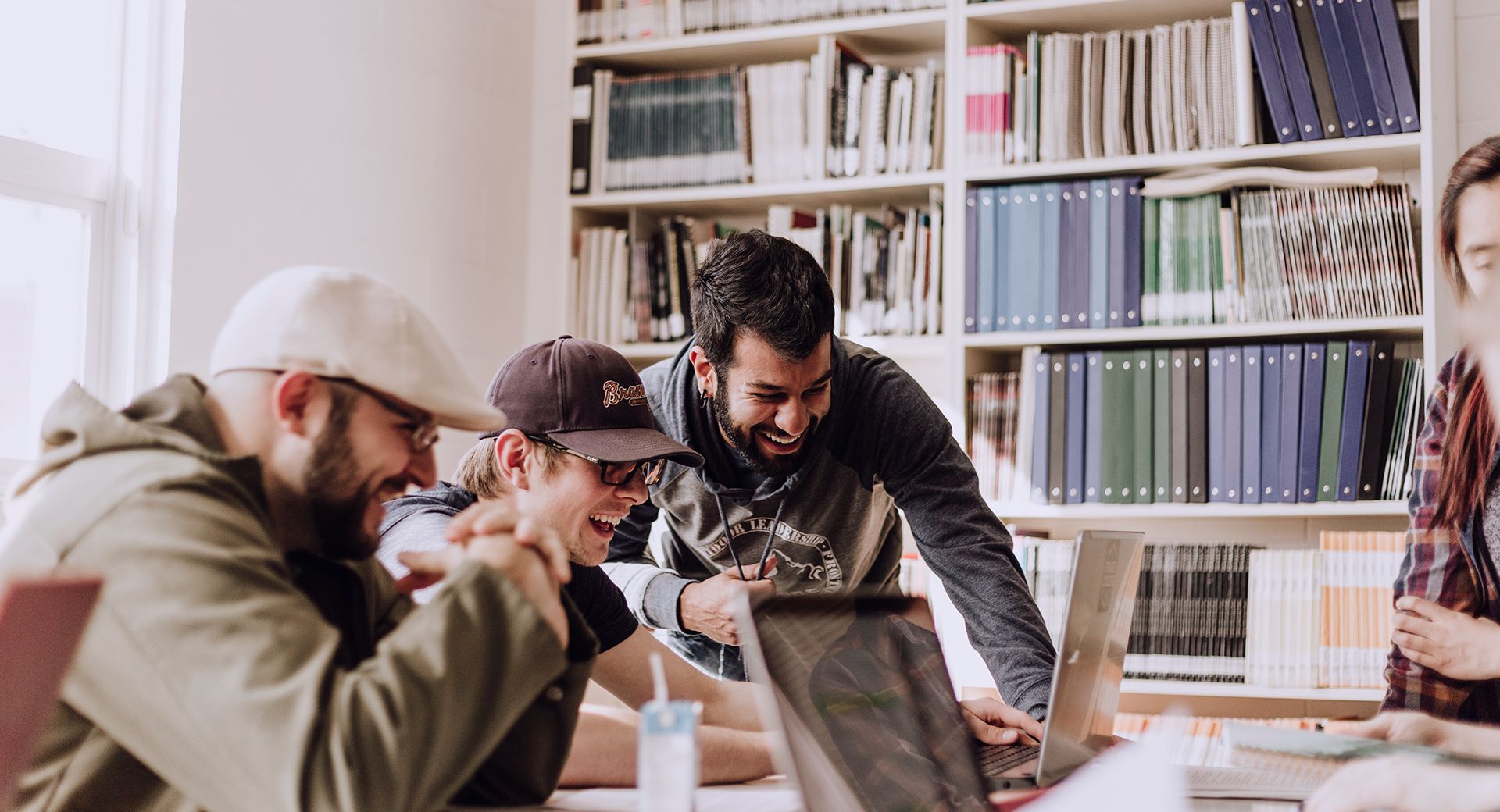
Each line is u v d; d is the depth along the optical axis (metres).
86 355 2.54
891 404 1.96
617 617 1.61
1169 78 2.88
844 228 3.13
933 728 1.05
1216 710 2.91
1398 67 2.70
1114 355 2.87
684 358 2.00
